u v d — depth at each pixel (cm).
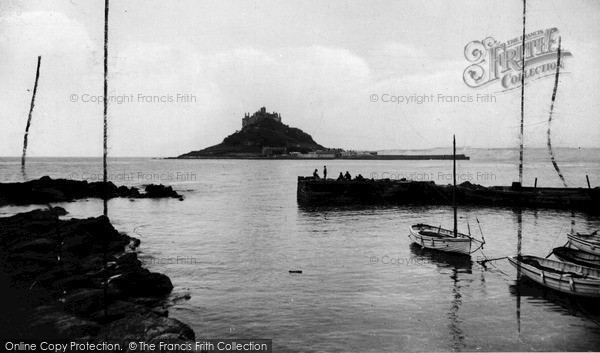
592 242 2470
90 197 5600
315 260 2353
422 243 2631
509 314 1616
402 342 1383
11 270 1795
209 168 17025
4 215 3781
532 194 4594
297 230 3294
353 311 1627
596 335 1441
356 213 4288
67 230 2403
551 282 1848
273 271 2134
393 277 2052
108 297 1512
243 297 1758
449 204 4934
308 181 5144
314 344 1357
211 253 2505
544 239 2948
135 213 4247
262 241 2858
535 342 1389
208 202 5281
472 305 1700
